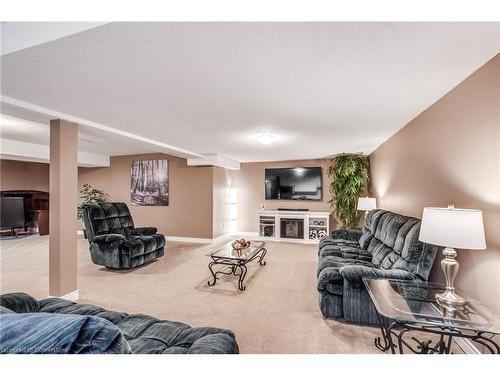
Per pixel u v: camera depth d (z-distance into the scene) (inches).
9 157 192.5
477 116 72.0
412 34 54.3
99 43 56.6
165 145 175.3
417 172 115.2
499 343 65.2
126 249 148.3
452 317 56.4
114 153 250.2
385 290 71.4
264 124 126.6
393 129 137.9
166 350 49.6
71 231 109.5
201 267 157.2
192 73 72.0
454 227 59.2
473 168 74.4
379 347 75.6
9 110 95.7
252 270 151.6
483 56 64.5
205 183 238.1
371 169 211.2
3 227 249.0
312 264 164.4
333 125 129.0
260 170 269.7
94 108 101.7
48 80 75.9
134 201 258.1
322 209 247.6
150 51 60.2
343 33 53.7
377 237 129.6
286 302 107.2
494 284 65.7
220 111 106.2
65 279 106.3
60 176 106.1
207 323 90.2
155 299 110.2
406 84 81.0
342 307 90.8
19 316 28.9
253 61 65.5
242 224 275.3
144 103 96.3
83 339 27.2
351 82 78.8
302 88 83.3
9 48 59.7
